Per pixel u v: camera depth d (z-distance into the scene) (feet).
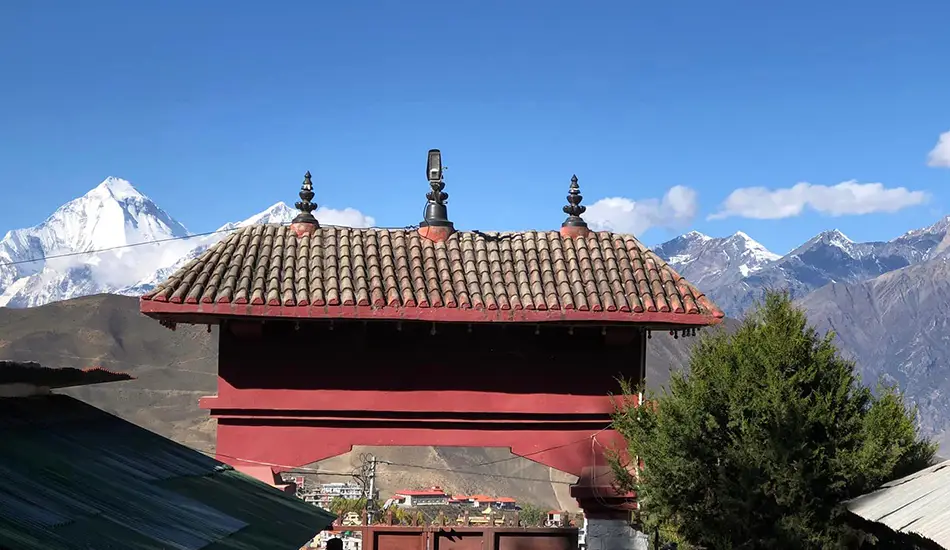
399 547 58.29
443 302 47.93
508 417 50.03
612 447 50.34
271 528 30.55
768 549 44.73
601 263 52.47
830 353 48.26
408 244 53.42
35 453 28.19
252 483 37.99
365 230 54.85
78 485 26.45
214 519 28.32
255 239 52.85
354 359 49.65
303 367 49.34
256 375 49.11
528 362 50.37
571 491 49.21
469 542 57.82
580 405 50.16
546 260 52.42
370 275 50.21
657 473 46.50
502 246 53.93
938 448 47.85
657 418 47.93
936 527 32.04
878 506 39.83
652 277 51.67
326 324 49.19
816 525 44.55
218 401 48.70
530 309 48.16
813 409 45.73
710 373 49.08
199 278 48.21
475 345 50.24
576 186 56.39
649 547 48.85
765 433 46.03
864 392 48.16
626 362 50.88
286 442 49.21
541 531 57.47
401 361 49.85
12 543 19.02
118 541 22.34
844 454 44.86
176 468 34.65
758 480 45.01
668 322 48.80
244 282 48.08
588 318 48.11
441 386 49.83
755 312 51.39
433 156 56.44
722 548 45.44
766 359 47.62
